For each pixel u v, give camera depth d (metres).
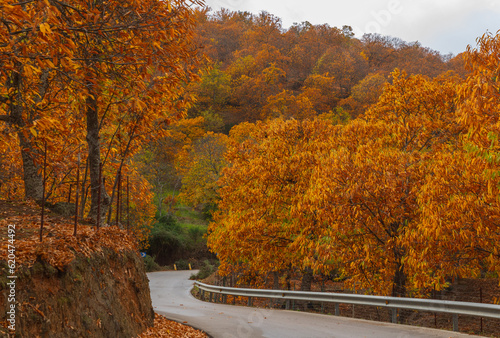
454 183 14.91
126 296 9.27
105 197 12.17
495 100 10.44
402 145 21.38
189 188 68.88
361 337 10.16
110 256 9.15
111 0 8.58
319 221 19.48
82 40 9.15
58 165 13.23
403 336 10.13
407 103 24.53
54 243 7.29
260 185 24.58
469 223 14.42
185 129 86.44
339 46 162.38
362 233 18.56
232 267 31.38
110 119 12.89
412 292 19.14
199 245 66.81
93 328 6.92
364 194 17.20
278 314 15.89
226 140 71.19
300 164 23.72
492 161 11.91
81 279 7.11
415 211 17.22
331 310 23.06
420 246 16.23
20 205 11.35
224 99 125.50
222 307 21.14
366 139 21.06
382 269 18.81
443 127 22.33
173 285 39.44
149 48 8.68
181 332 11.41
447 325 17.41
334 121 90.94
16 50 7.38
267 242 24.16
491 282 25.20
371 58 157.12
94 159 12.12
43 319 5.75
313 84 131.62
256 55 147.50
